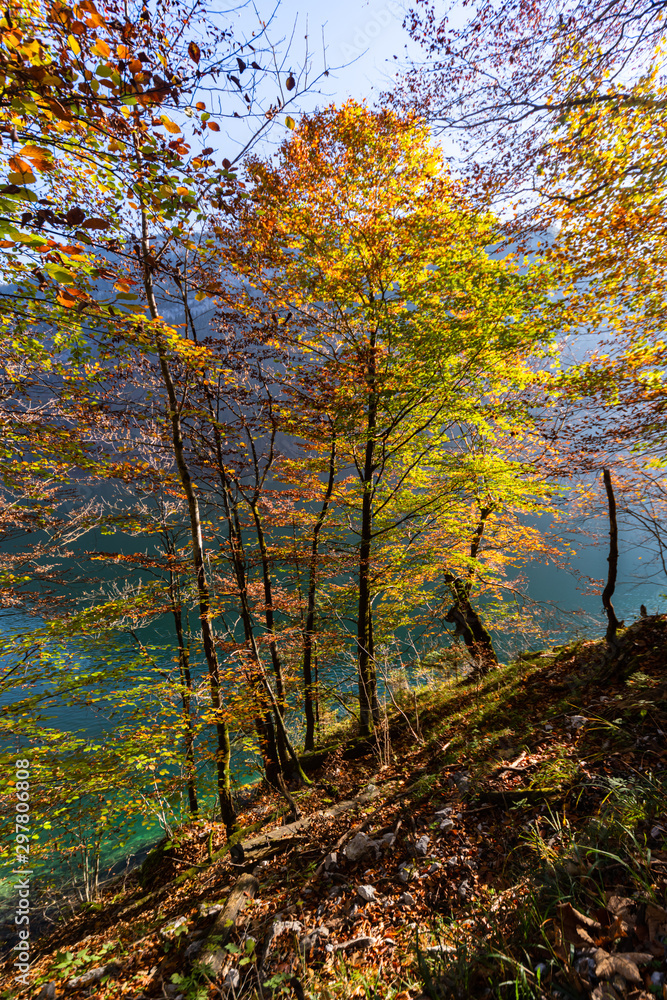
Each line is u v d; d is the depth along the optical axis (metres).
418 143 6.99
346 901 3.72
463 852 3.57
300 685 10.58
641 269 6.33
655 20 4.23
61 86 2.04
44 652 7.21
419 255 7.24
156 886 7.62
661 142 5.16
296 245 7.33
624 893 2.18
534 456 9.25
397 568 9.35
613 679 5.39
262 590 9.99
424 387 7.84
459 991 2.12
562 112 5.10
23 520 7.46
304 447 9.84
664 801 2.65
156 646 7.66
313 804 6.92
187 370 6.88
